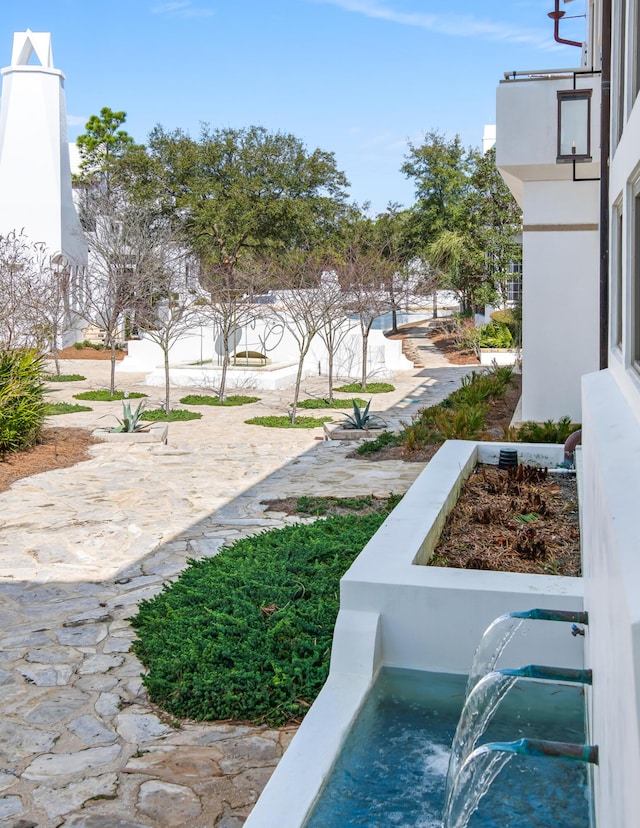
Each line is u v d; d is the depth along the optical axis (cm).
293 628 548
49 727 459
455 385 2336
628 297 409
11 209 3422
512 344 2862
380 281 2278
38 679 519
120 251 2288
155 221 3105
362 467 1209
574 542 584
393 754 364
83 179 3900
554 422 1221
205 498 1029
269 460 1281
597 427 348
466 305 3806
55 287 2512
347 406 1919
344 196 3422
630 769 162
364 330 2519
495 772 344
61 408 1858
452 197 3512
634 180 388
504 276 3088
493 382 1817
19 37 3459
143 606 629
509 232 3084
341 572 662
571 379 1216
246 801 386
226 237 3158
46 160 3431
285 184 3231
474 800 313
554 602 421
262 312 2608
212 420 1723
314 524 834
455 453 793
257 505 990
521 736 377
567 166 1128
